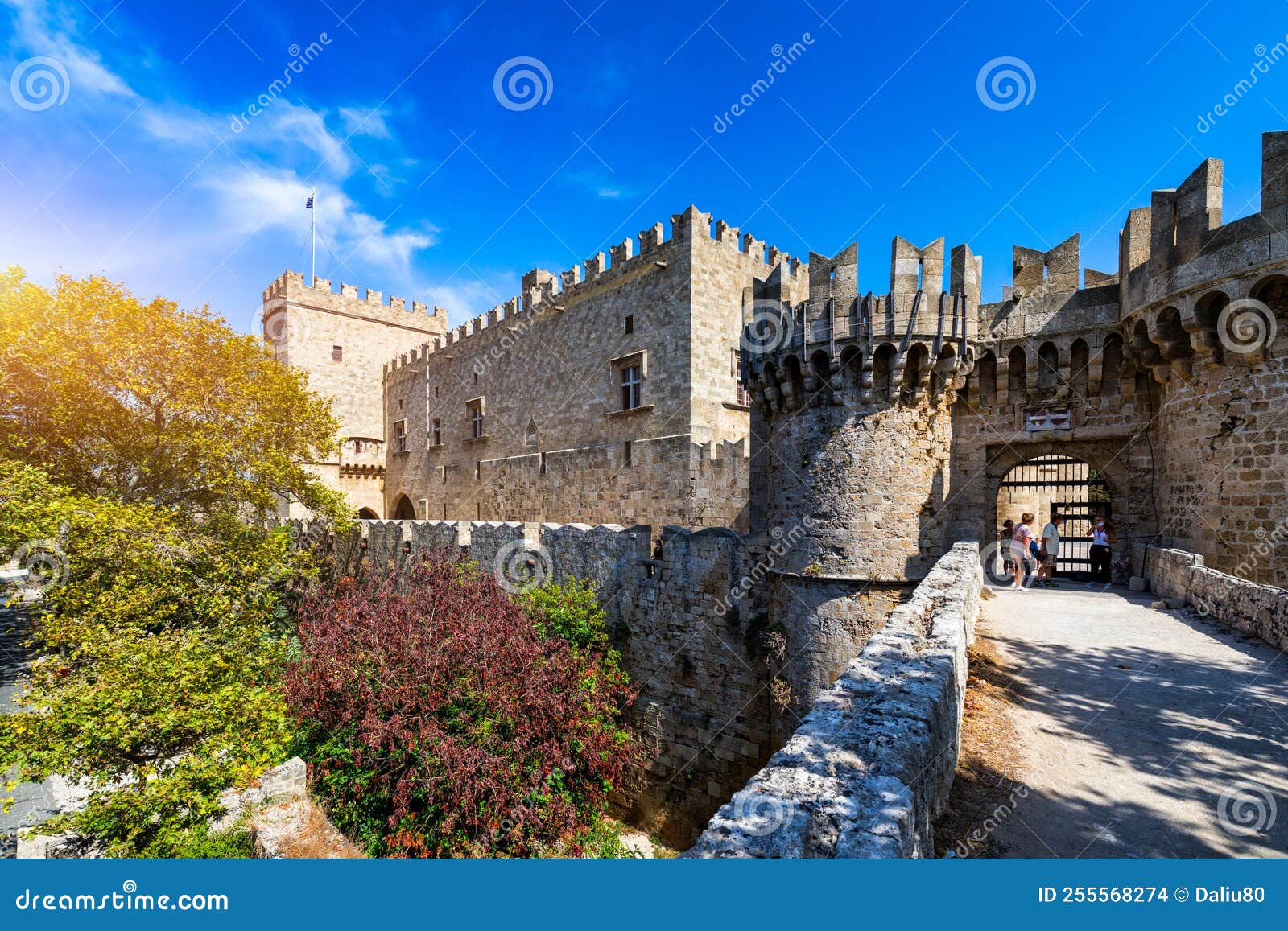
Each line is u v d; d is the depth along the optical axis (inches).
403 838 485.7
